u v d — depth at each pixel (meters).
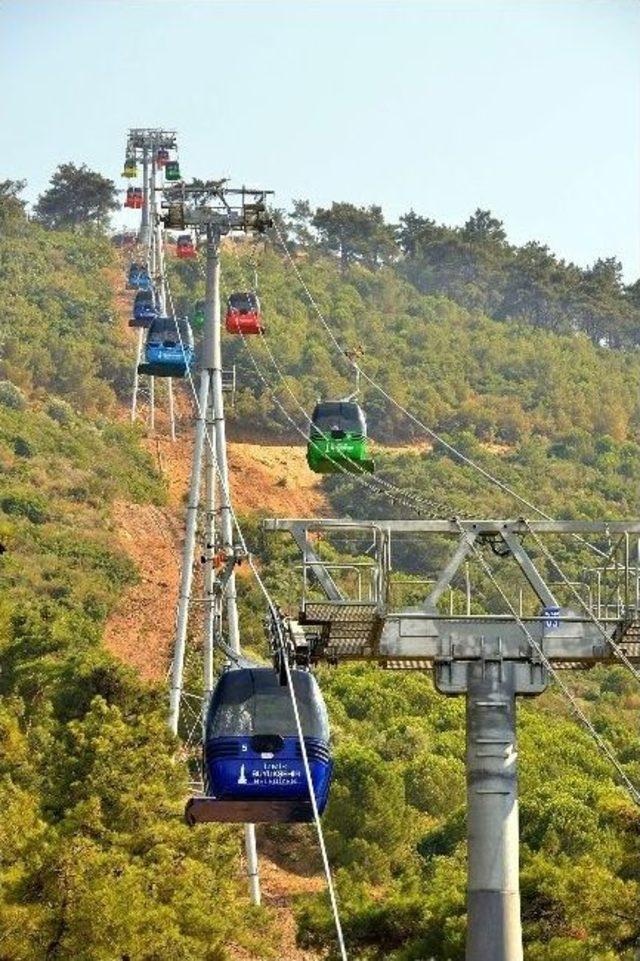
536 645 61.56
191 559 118.56
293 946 121.69
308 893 132.88
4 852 87.94
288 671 67.00
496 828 61.31
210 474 119.56
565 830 128.88
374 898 132.62
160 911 85.25
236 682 78.62
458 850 141.62
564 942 90.88
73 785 108.50
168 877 92.31
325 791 78.56
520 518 63.69
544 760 161.38
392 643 62.75
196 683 162.88
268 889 139.12
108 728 111.44
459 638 62.50
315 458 118.62
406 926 100.62
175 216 120.88
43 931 83.38
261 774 77.06
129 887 85.06
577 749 167.62
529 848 126.12
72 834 94.50
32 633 152.88
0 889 84.44
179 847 98.94
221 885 98.50
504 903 60.97
